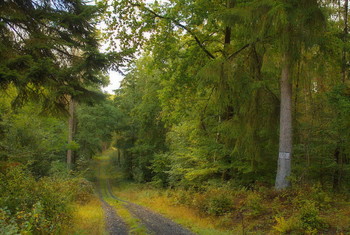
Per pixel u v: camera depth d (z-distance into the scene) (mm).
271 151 12500
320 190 8805
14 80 6973
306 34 8375
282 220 7148
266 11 8102
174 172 20656
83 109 34906
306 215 7023
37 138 17984
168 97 14703
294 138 12062
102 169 49219
